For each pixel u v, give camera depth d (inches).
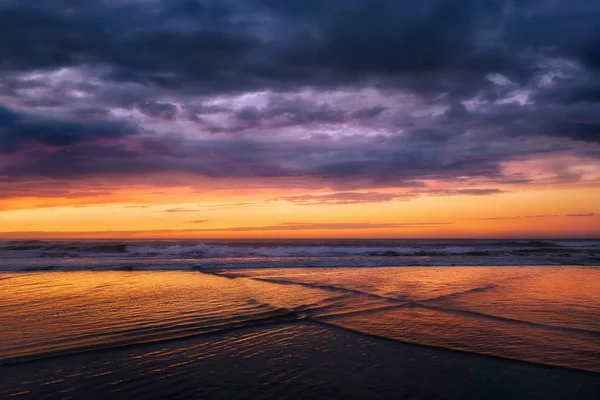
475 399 172.2
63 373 196.7
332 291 433.7
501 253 1080.2
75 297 391.9
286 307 349.7
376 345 247.3
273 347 243.0
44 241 1476.4
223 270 656.4
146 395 174.6
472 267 742.5
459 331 277.1
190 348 239.0
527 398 173.0
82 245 1102.4
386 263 799.1
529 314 327.0
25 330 268.1
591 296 410.0
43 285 470.9
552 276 589.6
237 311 333.7
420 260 861.2
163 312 327.3
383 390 181.9
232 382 190.2
